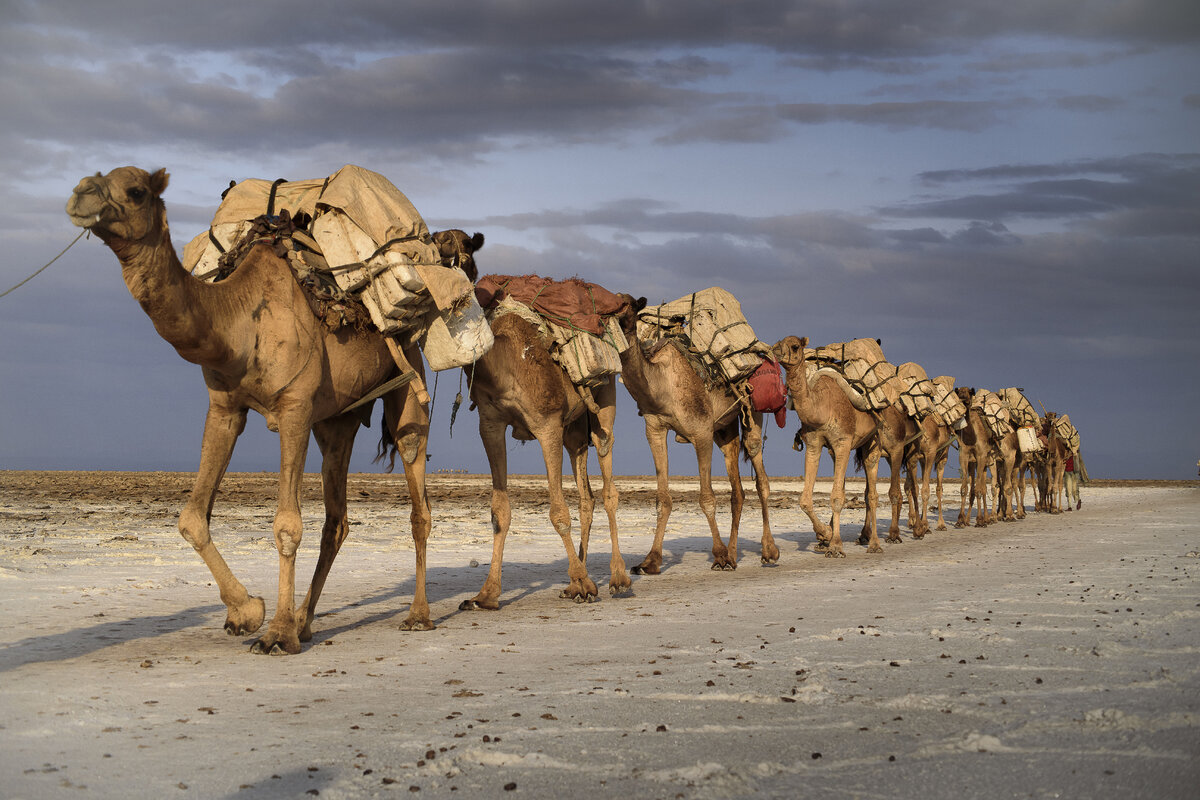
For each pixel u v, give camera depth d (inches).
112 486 1531.7
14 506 997.8
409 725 220.5
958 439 1008.2
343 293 327.6
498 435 421.7
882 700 235.8
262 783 180.9
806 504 679.1
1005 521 1087.6
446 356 362.9
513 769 187.9
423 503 367.6
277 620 308.8
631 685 257.1
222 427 316.2
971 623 344.5
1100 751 189.9
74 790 175.3
